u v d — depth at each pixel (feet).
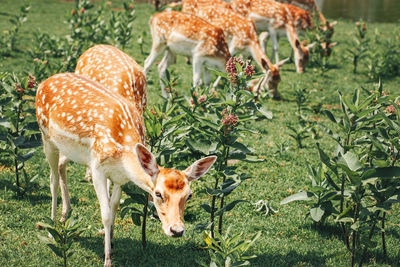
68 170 41.63
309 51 86.84
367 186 27.78
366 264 30.27
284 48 99.81
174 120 30.42
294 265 29.91
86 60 38.45
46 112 29.76
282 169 45.62
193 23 60.08
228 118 27.12
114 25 78.74
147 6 136.26
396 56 87.61
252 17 81.10
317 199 32.30
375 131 26.16
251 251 31.30
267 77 68.03
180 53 61.93
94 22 78.38
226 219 35.73
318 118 61.98
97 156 27.12
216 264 25.64
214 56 60.80
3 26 92.89
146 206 29.55
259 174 44.09
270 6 80.74
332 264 30.25
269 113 28.04
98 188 27.43
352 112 25.79
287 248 32.01
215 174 28.91
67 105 28.50
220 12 69.26
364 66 89.61
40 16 107.34
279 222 35.83
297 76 80.38
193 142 28.71
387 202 26.73
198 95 46.75
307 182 43.14
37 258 28.66
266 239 33.09
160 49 62.64
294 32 81.41
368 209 26.91
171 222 23.50
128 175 26.71
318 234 34.30
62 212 32.01
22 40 84.53
